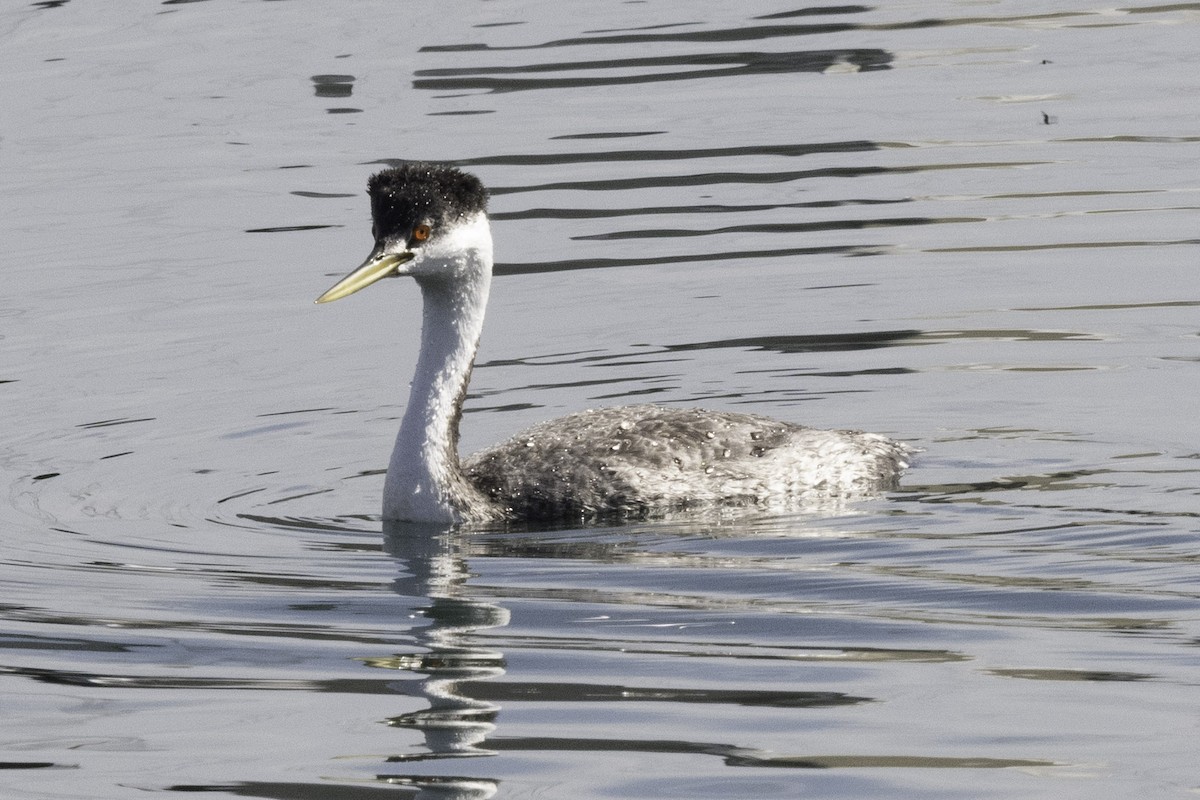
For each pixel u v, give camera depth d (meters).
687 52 25.50
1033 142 21.84
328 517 13.26
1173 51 24.75
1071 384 15.76
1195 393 15.40
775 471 13.62
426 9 28.36
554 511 13.32
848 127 22.50
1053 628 10.22
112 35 27.23
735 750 8.51
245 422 15.47
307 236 19.97
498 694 9.34
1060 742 8.52
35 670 9.88
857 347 16.84
